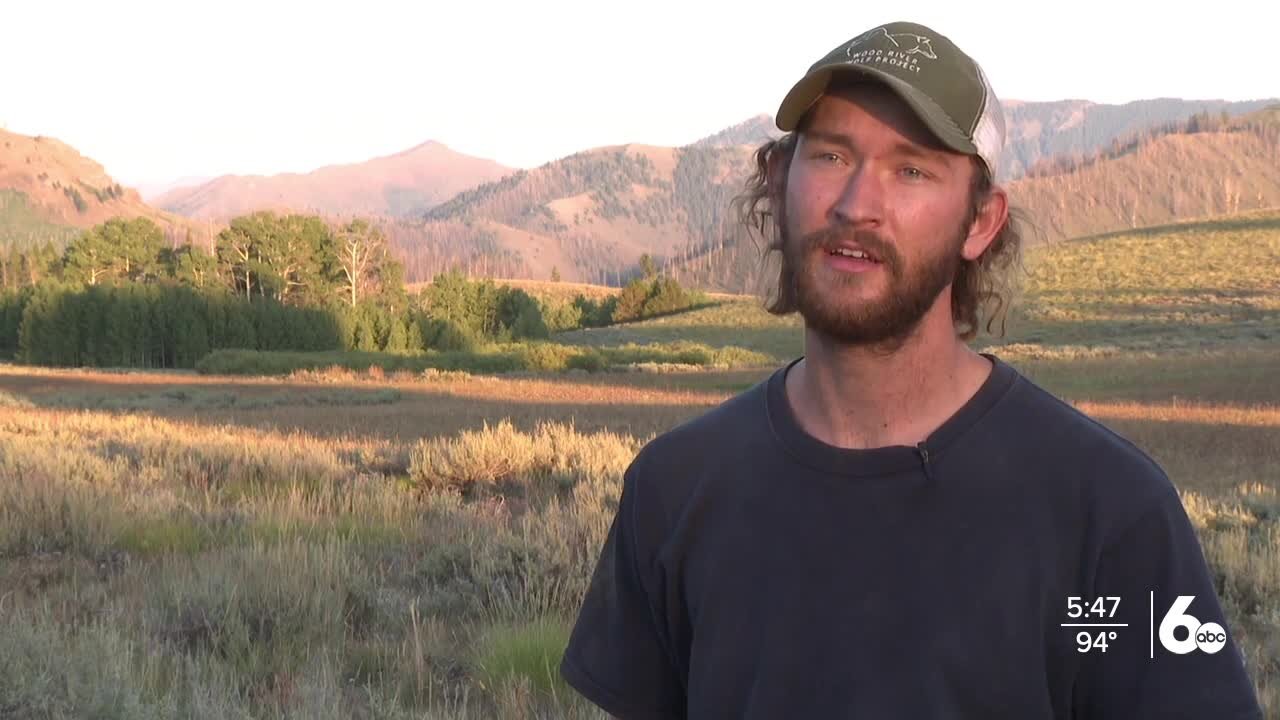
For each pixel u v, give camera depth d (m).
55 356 93.81
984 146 1.31
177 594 6.21
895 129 1.29
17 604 5.84
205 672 5.00
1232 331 69.19
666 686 1.57
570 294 180.50
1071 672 1.22
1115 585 1.21
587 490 10.75
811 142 1.35
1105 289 94.38
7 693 4.11
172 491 10.55
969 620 1.22
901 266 1.28
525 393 45.25
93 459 12.23
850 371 1.33
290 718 4.44
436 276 113.06
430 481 12.41
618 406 35.34
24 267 150.75
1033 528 1.24
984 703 1.21
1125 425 25.25
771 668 1.30
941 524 1.26
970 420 1.30
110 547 8.27
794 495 1.34
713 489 1.43
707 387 49.91
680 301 137.50
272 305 95.69
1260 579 7.27
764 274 1.59
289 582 6.57
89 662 4.65
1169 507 1.23
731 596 1.36
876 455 1.30
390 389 46.44
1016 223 1.43
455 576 7.31
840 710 1.25
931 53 1.30
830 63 1.30
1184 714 1.16
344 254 119.94
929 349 1.32
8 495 9.18
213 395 39.69
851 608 1.27
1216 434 23.03
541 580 7.08
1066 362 56.91
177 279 119.50
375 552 8.30
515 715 4.70
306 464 13.21
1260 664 5.66
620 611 1.59
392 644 5.89
